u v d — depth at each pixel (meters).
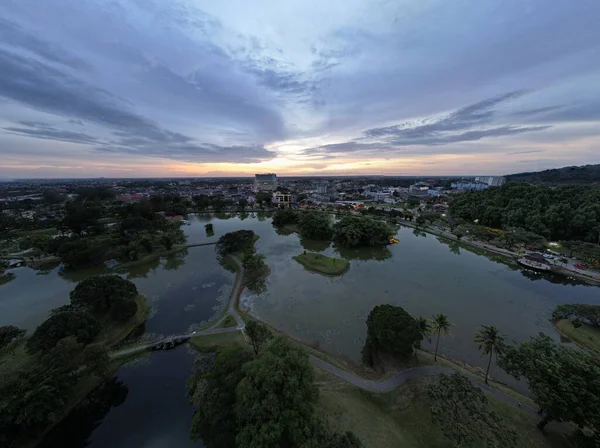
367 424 29.81
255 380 26.22
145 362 43.22
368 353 44.31
